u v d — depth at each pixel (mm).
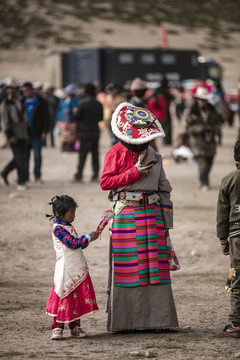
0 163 39375
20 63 154250
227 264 17469
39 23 191250
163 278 11750
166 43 131750
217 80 92188
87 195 28188
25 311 13078
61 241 11352
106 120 61188
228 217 11531
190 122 29641
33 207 25078
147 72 80375
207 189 29828
